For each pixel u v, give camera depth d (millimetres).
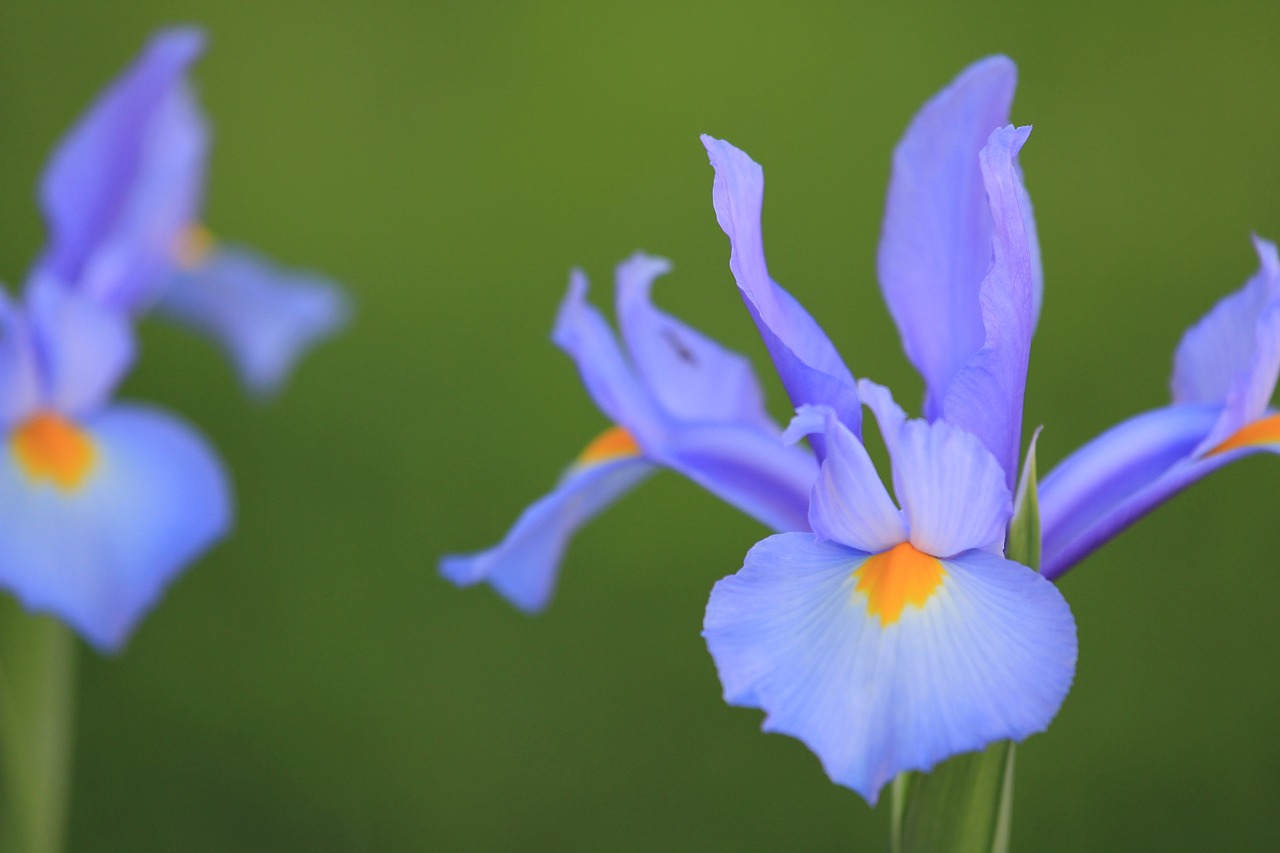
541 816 818
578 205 1104
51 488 478
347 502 955
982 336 412
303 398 1004
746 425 427
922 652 384
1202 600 872
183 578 923
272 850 812
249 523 943
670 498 943
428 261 1087
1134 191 1060
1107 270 1021
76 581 473
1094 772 811
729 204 389
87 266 521
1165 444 416
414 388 1012
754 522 938
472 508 952
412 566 930
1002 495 390
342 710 868
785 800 818
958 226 413
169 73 516
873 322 991
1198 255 1028
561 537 457
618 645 889
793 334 399
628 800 822
